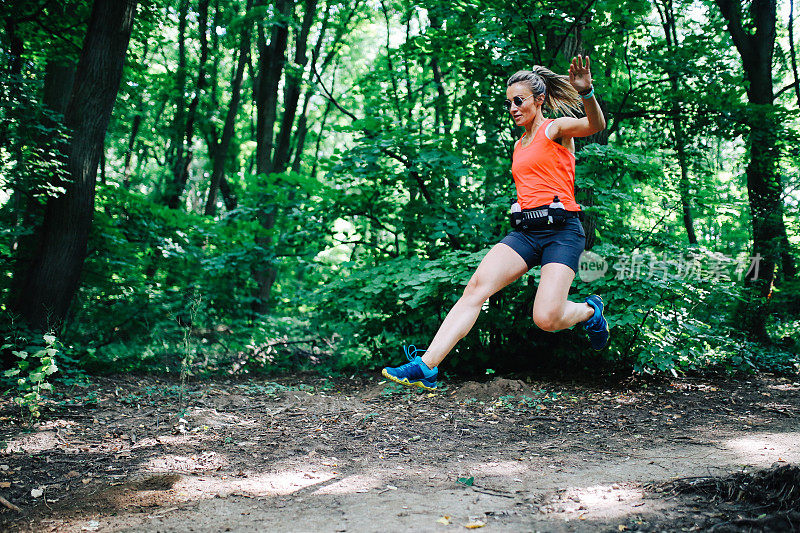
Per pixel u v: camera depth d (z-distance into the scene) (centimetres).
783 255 1352
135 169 2709
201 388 809
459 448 517
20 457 463
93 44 853
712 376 921
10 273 1005
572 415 654
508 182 911
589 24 838
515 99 301
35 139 800
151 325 1003
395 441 541
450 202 964
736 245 1381
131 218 1013
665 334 855
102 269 988
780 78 1644
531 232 294
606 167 848
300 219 1030
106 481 414
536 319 287
